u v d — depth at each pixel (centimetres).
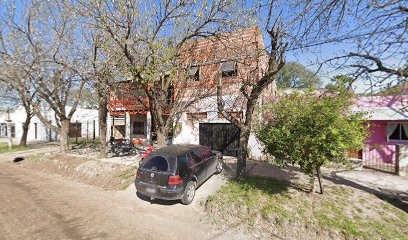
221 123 1106
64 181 809
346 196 543
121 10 601
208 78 1115
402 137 934
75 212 516
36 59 884
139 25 724
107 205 560
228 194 570
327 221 424
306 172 516
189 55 972
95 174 838
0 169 1034
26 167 1071
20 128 2666
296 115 482
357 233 388
